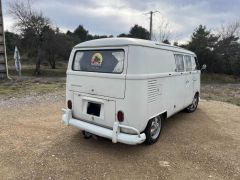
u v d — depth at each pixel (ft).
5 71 57.21
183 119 22.13
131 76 12.63
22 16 96.27
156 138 15.97
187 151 14.88
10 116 21.62
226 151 15.03
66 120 15.66
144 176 11.89
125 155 14.15
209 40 102.12
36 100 29.35
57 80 65.05
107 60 13.73
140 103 13.03
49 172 11.99
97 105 14.40
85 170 12.29
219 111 25.66
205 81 86.12
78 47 15.26
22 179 11.33
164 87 15.72
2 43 55.36
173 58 17.06
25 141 15.83
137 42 12.90
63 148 14.88
